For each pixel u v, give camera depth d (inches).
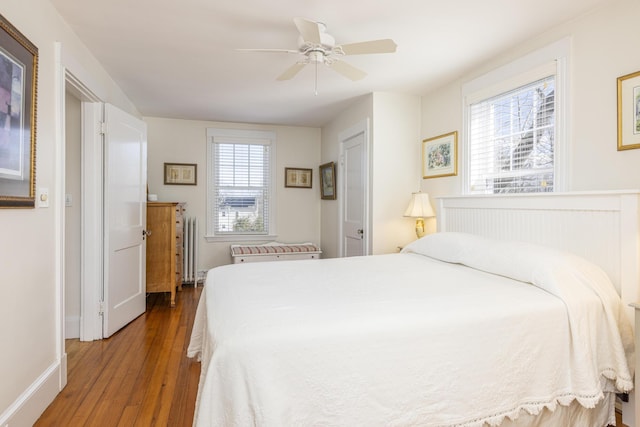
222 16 88.0
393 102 147.9
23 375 67.8
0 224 60.4
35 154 70.5
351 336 51.4
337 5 83.0
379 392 51.2
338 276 84.9
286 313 57.2
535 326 60.4
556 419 62.4
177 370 93.4
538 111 100.0
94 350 106.0
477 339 56.7
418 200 136.5
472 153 124.3
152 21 90.4
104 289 115.1
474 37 99.1
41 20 76.2
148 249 152.7
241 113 183.2
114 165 118.9
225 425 45.8
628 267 70.1
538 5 82.4
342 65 93.3
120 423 70.8
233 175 206.1
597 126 83.8
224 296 69.2
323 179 207.9
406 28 93.6
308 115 186.4
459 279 79.0
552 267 70.3
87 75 103.9
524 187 104.9
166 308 150.6
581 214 79.8
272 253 186.9
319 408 48.7
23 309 67.9
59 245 82.4
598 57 83.6
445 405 53.9
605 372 64.2
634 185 76.7
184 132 196.9
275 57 112.5
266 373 47.0
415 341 53.7
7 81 60.1
